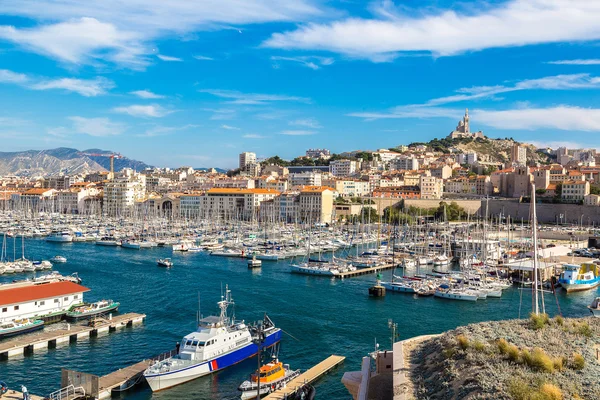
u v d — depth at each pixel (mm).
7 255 196500
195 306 117812
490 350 51344
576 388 42938
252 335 89688
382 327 103500
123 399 70625
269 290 137250
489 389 42906
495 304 124438
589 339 57000
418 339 65875
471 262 167750
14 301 100875
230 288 138625
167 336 95938
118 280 147625
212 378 78000
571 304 125875
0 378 76125
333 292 136125
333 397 70750
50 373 78312
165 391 73438
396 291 137875
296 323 105375
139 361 83312
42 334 92562
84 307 109938
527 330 60312
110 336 95688
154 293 130750
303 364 83188
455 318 111188
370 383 59719
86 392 69625
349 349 89938
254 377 72938
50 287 111312
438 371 51219
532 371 46562
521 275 152875
